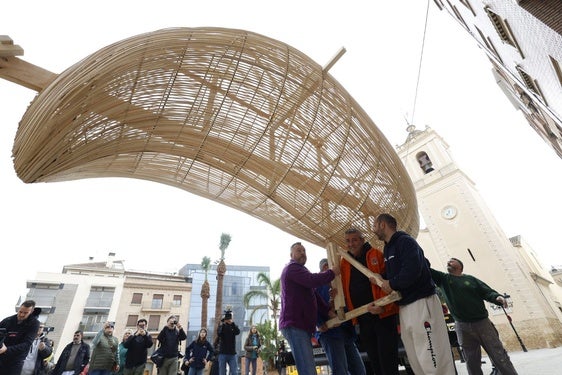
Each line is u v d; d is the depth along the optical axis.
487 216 22.81
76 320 32.41
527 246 32.25
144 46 2.50
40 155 2.18
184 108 3.02
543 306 19.00
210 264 35.00
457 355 5.37
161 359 6.41
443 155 25.55
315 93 3.40
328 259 3.61
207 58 2.86
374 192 3.96
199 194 4.11
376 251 3.23
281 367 8.91
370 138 3.74
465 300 3.73
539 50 3.33
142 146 3.00
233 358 6.73
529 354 11.81
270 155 3.71
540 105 6.32
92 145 2.52
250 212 4.43
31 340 4.05
